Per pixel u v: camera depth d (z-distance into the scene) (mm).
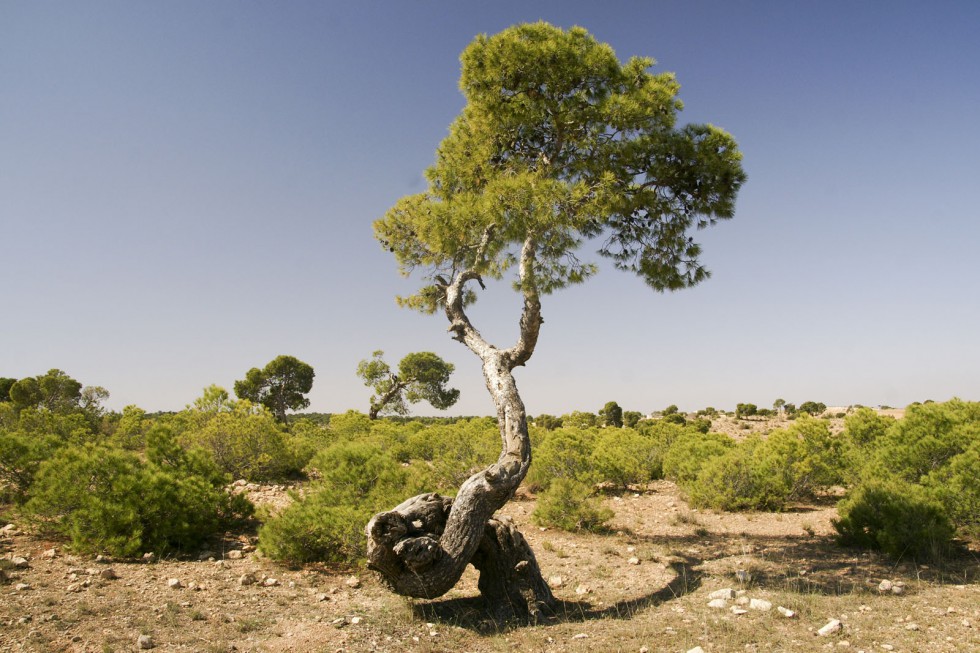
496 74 7793
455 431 17203
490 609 5859
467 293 10398
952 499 8508
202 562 7199
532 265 7648
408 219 10094
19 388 33156
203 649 4418
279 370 44406
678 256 8930
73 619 4777
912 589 6270
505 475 6094
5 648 4117
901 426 11180
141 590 5770
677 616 5531
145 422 18734
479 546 6066
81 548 6812
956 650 4445
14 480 8539
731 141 8172
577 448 13609
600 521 9953
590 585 6918
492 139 8305
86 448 8359
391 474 8703
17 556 6531
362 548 7242
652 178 8391
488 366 7273
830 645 4609
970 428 10109
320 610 5598
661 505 12555
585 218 7355
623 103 7504
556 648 4812
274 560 7371
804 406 47875
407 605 5836
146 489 7473
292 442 16328
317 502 8086
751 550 8477
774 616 5367
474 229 7469
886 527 8094
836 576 6891
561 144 8328
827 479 12469
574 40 7871
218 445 14078
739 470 12148
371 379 38906
